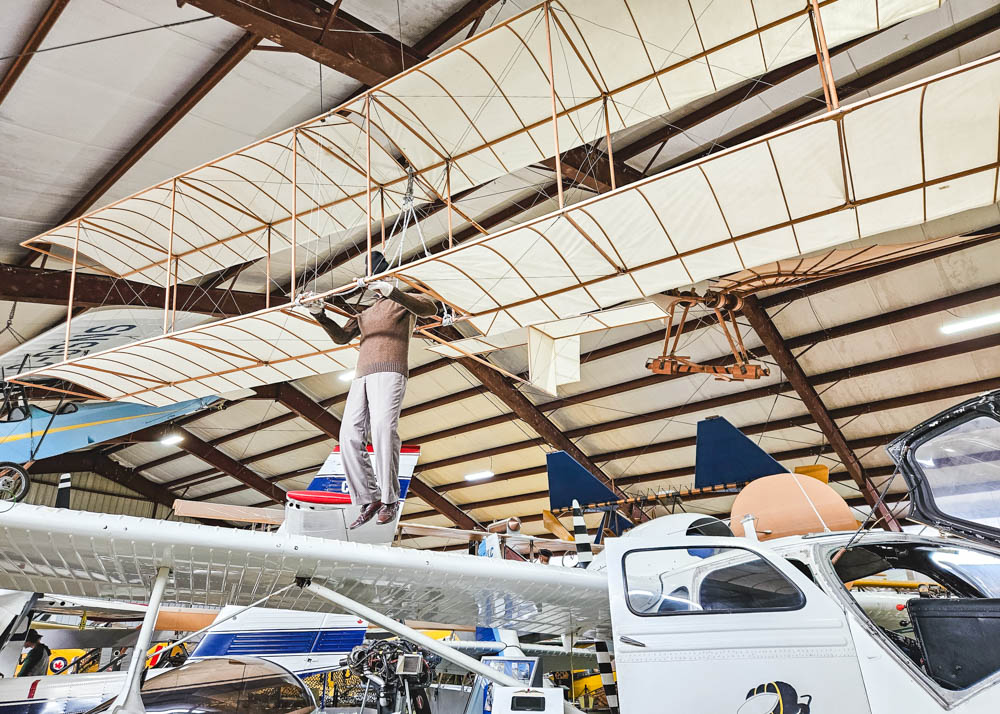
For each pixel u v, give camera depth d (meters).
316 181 7.79
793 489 4.62
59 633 6.89
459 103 6.62
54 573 3.62
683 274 6.39
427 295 6.64
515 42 5.90
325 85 10.22
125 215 8.34
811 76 11.02
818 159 4.96
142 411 11.76
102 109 9.96
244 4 8.20
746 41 5.95
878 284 14.45
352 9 9.19
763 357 16.78
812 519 4.51
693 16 5.69
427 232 14.01
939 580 4.14
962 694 2.92
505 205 13.53
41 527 3.05
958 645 3.04
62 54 8.97
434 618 4.83
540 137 7.12
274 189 7.94
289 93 10.28
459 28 9.43
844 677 3.17
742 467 5.75
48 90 9.48
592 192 12.98
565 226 5.65
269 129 10.92
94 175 11.18
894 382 16.39
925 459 3.32
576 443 20.69
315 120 6.63
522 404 18.70
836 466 18.86
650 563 3.79
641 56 6.14
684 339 16.45
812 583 3.51
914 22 10.15
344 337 4.77
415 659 4.45
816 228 5.69
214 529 3.38
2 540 3.15
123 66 9.33
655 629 3.48
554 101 5.51
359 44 9.21
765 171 5.08
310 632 6.08
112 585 3.86
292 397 20.08
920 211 5.46
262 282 15.02
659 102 6.68
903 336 15.36
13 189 11.00
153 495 27.88
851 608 3.37
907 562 4.24
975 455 3.17
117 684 4.93
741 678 3.26
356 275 15.02
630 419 19.31
